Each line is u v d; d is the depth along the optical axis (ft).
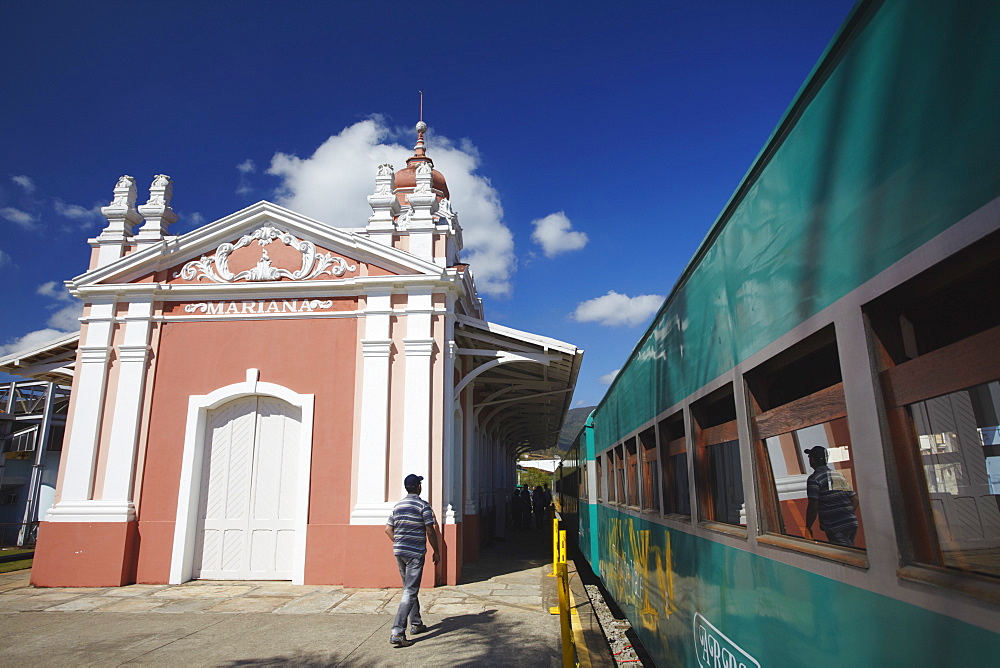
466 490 46.47
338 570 33.30
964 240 5.06
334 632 24.34
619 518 26.81
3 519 72.28
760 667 9.41
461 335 39.93
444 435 34.96
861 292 6.59
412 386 35.01
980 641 4.88
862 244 6.58
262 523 34.96
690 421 13.84
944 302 6.15
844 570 6.95
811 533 8.16
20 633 24.23
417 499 24.31
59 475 35.09
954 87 5.18
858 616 6.65
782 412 8.96
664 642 16.81
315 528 33.78
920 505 5.90
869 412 6.47
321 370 35.81
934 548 5.77
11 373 42.22
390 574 32.65
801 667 7.98
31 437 74.79
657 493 18.13
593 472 39.37
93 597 30.68
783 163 8.64
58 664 20.43
